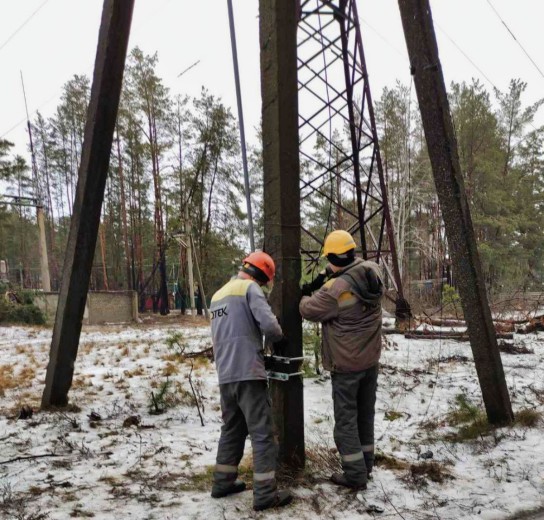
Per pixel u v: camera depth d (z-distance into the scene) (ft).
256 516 10.69
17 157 104.12
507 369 26.37
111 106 18.99
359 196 28.53
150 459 14.40
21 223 169.07
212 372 27.81
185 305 119.34
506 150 120.67
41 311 77.20
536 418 16.57
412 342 36.63
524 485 12.41
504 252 106.52
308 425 17.72
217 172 116.47
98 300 82.07
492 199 109.40
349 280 12.03
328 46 26.03
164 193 119.65
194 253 109.81
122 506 11.23
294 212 12.54
